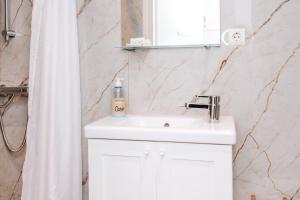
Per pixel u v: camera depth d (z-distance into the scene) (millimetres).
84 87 1849
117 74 1799
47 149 1560
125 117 1680
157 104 1752
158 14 1702
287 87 1588
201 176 1307
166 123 1625
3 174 1920
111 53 1798
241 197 1688
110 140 1392
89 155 1419
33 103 1565
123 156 1387
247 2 1597
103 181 1419
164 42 1698
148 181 1367
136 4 1736
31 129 1578
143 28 1726
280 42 1577
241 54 1622
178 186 1336
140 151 1362
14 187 1926
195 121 1587
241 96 1642
